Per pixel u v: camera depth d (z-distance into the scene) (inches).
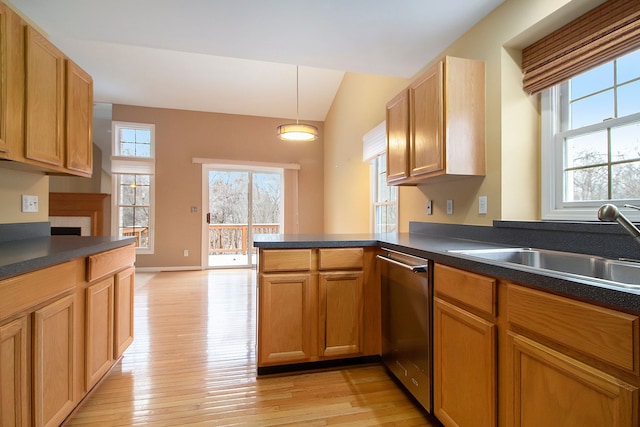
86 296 63.0
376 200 158.4
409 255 67.3
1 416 41.5
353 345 82.5
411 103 87.0
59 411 53.9
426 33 86.3
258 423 60.7
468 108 76.4
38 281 48.4
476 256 55.3
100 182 226.4
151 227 221.5
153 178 221.5
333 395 70.5
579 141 67.3
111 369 80.0
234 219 238.2
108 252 71.6
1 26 54.2
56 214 205.6
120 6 74.8
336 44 91.8
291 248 78.7
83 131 80.4
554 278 35.2
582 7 60.0
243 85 206.7
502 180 73.6
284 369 80.5
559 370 35.1
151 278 197.3
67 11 76.5
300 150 249.0
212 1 73.0
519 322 40.5
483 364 46.3
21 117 59.1
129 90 203.9
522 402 40.2
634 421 27.9
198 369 82.4
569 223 57.6
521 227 66.9
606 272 49.8
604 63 58.2
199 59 180.7
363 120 167.6
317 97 224.5
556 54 67.1
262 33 86.6
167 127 224.1
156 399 68.5
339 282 81.5
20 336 44.8
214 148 232.1
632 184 57.1
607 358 29.9
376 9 75.8
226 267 235.6
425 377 61.1
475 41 81.7
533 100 76.0
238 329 111.8
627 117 57.3
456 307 52.7
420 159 83.4
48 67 66.3
